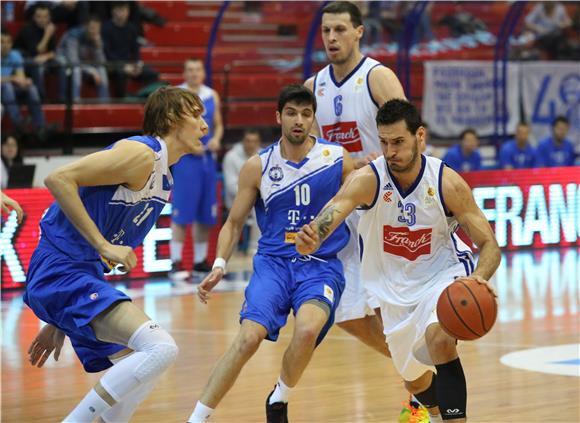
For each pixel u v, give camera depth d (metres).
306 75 29.33
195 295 21.77
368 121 12.72
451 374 9.88
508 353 15.79
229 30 34.28
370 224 10.38
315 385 13.91
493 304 9.39
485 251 9.94
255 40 33.81
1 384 14.14
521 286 22.42
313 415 12.31
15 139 25.14
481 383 13.84
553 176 29.02
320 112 13.09
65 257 9.93
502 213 28.00
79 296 9.82
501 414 12.19
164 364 9.58
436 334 9.83
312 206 11.53
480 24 33.88
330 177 11.58
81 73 29.56
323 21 12.73
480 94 32.69
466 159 29.47
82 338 10.17
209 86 28.47
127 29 30.64
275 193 11.52
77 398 13.37
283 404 11.04
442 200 10.09
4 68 27.91
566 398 12.95
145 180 9.88
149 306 20.39
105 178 9.59
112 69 30.14
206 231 24.75
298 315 10.91
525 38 35.25
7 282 22.64
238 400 13.14
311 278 11.30
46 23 29.73
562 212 29.22
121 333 9.70
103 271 10.43
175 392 13.62
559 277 23.61
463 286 9.45
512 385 13.70
